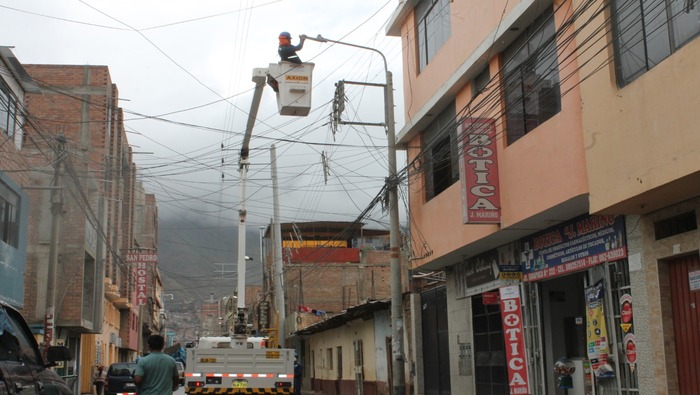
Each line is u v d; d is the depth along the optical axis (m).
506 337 12.69
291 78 14.65
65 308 28.86
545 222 13.27
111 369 28.02
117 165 37.03
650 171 9.48
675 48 9.38
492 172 14.02
